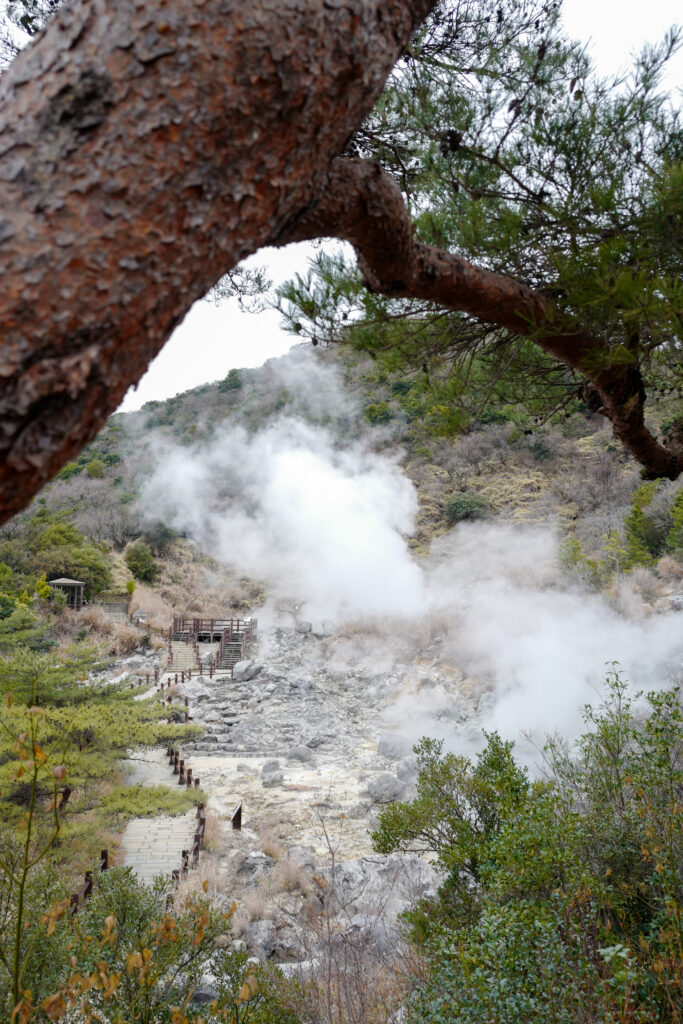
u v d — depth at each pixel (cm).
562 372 275
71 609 2623
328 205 101
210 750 1487
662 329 170
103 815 949
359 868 812
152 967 278
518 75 211
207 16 60
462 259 151
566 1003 220
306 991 335
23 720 965
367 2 71
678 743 317
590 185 187
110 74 57
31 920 285
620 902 268
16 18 276
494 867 373
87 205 56
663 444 278
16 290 53
